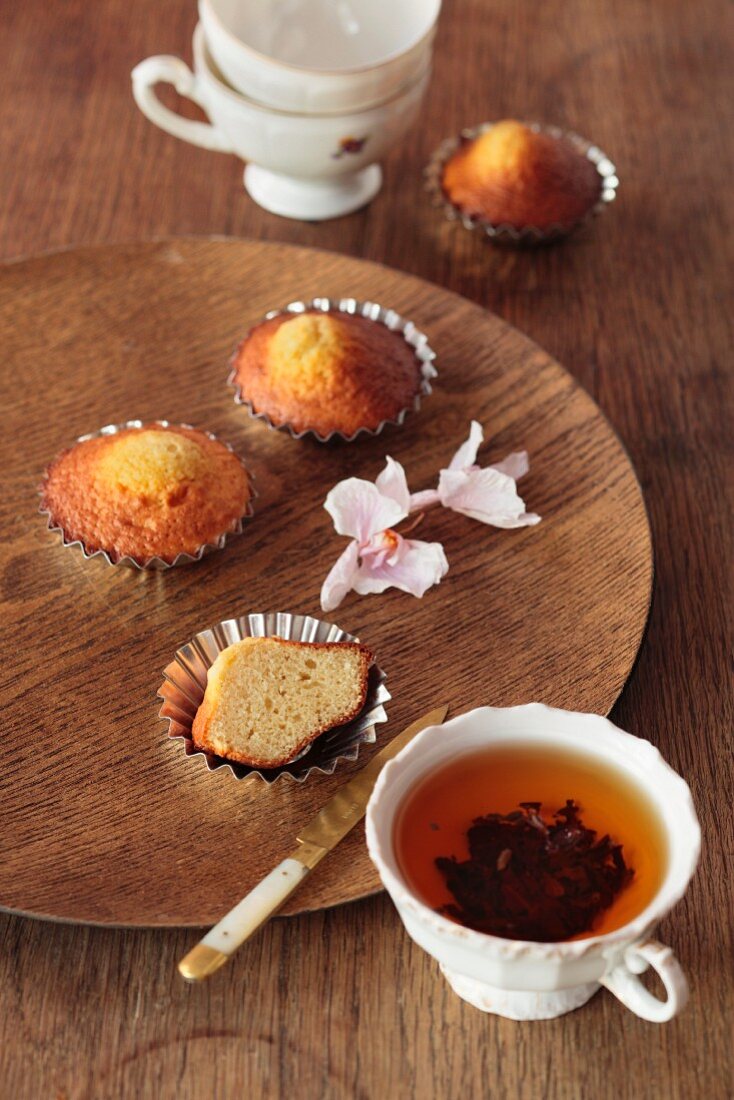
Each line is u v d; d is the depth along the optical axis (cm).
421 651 77
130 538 79
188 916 68
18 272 89
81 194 97
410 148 101
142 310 88
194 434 82
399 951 70
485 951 63
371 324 87
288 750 72
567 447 84
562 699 75
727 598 81
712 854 72
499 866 66
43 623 77
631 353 91
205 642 76
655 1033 68
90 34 107
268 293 89
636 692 77
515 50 108
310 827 70
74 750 73
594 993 69
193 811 72
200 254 91
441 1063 67
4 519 80
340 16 96
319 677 74
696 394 89
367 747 73
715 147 102
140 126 101
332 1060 67
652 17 111
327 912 70
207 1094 67
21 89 103
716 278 95
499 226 94
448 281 94
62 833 71
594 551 80
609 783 67
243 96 91
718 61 108
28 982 69
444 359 87
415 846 66
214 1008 68
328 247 95
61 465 81
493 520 80
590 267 95
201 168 99
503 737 68
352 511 79
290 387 84
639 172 100
